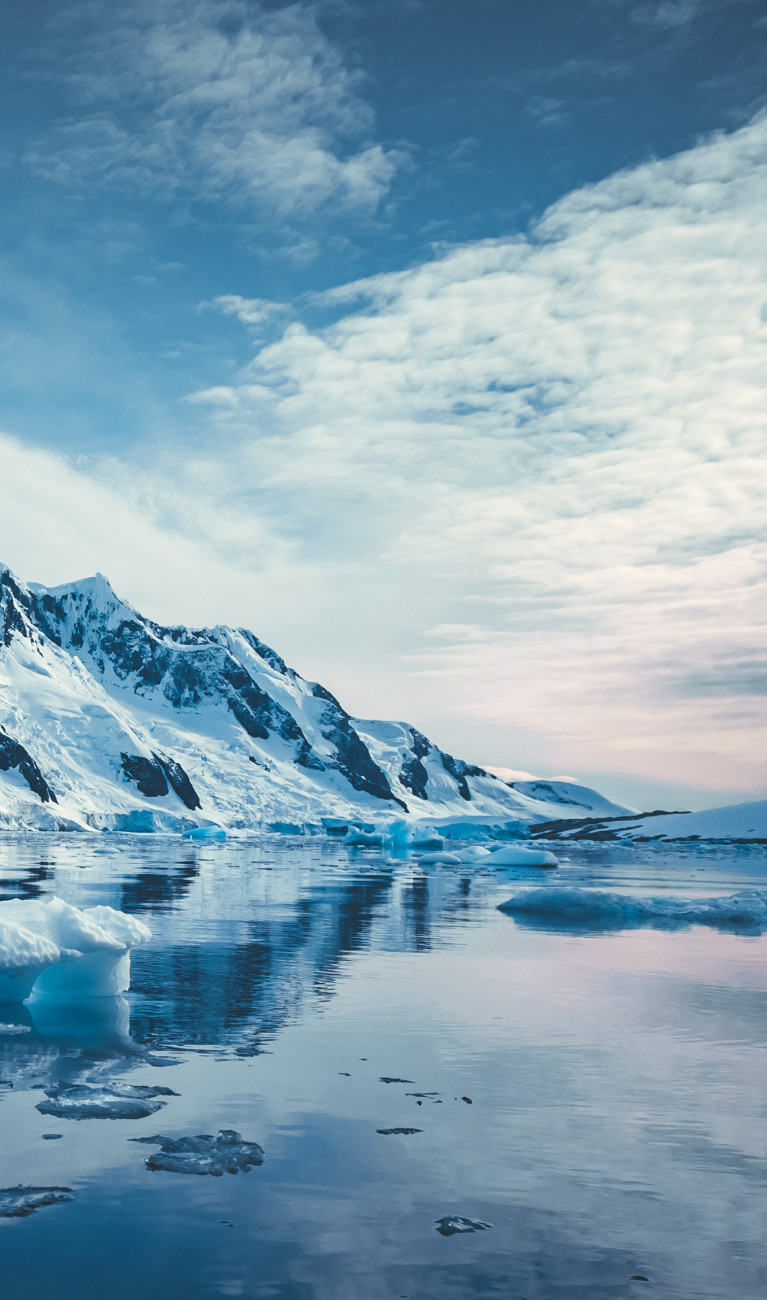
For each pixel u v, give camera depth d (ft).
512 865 265.75
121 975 57.77
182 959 71.15
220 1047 43.75
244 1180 27.73
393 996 57.36
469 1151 30.58
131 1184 27.14
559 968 69.67
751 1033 48.34
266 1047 43.93
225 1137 31.32
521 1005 55.21
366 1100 35.88
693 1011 54.03
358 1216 25.43
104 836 586.86
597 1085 38.45
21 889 133.39
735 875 222.48
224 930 90.27
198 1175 27.96
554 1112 34.86
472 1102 35.88
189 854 320.50
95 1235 23.84
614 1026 49.73
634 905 111.86
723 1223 25.45
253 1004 54.13
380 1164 29.30
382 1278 21.95
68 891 132.26
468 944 83.10
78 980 56.54
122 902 117.91
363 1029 48.16
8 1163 28.53
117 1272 21.89
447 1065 41.29
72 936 56.90
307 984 61.05
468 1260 23.00
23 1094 35.55
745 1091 37.81
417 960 72.79
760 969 70.03
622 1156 30.40
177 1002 54.39
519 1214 25.82
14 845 360.89
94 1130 31.65
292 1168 28.76
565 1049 44.50
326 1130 32.35
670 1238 24.49
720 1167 29.58
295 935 87.20
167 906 114.62
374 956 74.49
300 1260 22.74
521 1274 22.34
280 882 167.94
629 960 74.54
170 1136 31.27
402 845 441.68
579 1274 22.41
